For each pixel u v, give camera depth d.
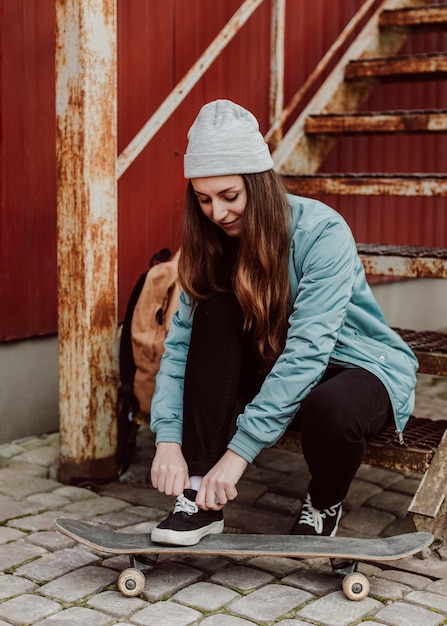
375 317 2.45
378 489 3.02
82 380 3.00
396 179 3.50
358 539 2.19
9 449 3.34
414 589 2.21
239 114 2.20
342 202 5.00
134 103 3.75
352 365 2.34
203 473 2.20
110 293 3.03
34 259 3.47
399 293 5.63
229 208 2.21
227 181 2.17
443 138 5.95
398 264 3.19
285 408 2.16
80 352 3.00
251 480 3.10
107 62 2.90
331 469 2.22
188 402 2.22
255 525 2.69
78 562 2.35
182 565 2.32
